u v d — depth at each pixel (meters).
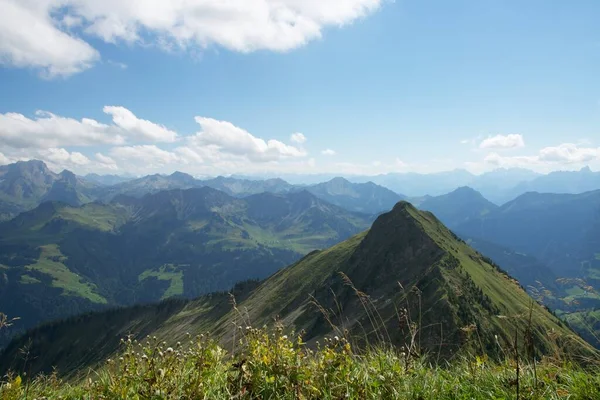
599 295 7.75
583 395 5.91
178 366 5.87
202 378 5.78
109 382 6.07
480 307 63.38
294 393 5.89
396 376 6.45
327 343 7.02
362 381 6.23
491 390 6.32
